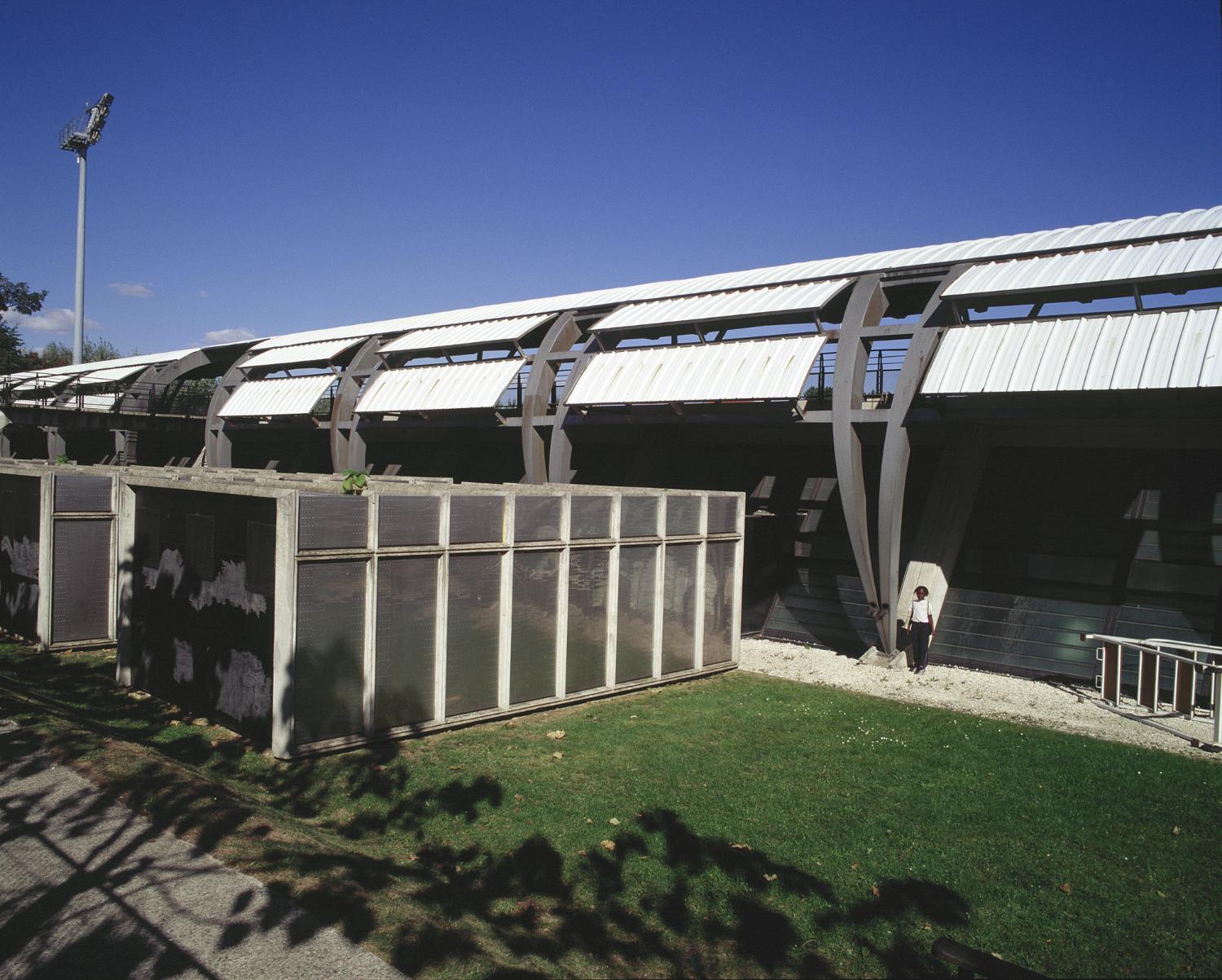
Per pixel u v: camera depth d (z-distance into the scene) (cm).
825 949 616
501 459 2708
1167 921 669
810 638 1850
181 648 1173
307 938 550
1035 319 1552
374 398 2588
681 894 686
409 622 1077
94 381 3703
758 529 1964
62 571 1485
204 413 4666
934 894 703
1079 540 1666
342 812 835
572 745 1075
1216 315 1356
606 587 1325
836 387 1698
